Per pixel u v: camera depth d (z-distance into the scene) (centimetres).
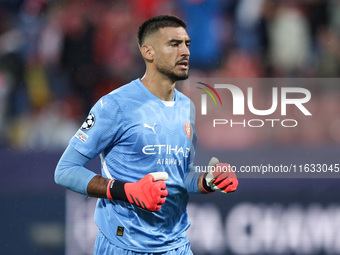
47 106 2542
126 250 1178
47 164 1992
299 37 2719
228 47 2678
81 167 1155
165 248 1193
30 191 1972
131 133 1152
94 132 1138
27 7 2705
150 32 1181
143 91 1179
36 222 1962
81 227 1961
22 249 1955
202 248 1939
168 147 1173
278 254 1955
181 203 1225
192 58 2634
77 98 2581
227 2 2711
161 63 1169
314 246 1959
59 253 1952
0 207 1959
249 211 1955
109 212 1190
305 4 2755
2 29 2648
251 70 2630
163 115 1175
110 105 1144
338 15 2778
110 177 1183
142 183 1096
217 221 1945
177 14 2686
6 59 2569
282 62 2694
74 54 2611
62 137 2477
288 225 1961
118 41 2653
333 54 2733
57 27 2642
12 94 2520
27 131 2452
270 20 2722
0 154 1981
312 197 1972
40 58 2608
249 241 1948
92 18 2664
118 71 2625
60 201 1972
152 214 1177
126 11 2705
